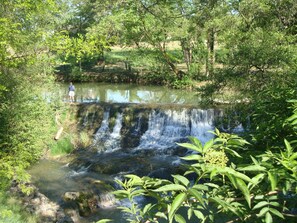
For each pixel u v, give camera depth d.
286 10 12.68
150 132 17.45
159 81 29.09
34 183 12.06
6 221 7.66
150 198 11.38
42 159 14.67
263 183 2.25
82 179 12.61
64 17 25.22
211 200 2.06
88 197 11.01
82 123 17.81
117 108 18.06
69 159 14.73
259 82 10.38
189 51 27.80
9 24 7.61
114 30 23.70
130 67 32.34
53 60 8.77
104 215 10.45
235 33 12.80
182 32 23.25
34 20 11.40
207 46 24.73
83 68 35.00
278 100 4.55
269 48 10.21
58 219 9.51
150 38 24.91
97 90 27.05
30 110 12.95
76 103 19.02
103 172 13.34
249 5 13.38
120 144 16.81
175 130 17.23
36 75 14.77
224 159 1.86
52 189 11.59
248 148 3.98
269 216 1.96
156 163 14.04
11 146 11.12
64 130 16.98
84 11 31.73
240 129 15.13
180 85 26.91
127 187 2.33
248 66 10.67
